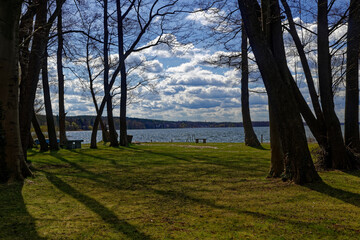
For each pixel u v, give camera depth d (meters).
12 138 9.17
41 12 12.53
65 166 13.63
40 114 36.41
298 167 8.96
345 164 11.57
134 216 6.14
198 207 6.86
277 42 9.30
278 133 10.26
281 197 7.59
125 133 28.16
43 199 7.41
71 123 134.62
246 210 6.52
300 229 5.29
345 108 12.59
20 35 13.98
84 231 5.21
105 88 26.47
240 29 12.15
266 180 9.98
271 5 9.48
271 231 5.21
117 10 26.22
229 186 9.26
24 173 9.82
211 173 11.79
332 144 11.73
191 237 4.96
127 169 12.93
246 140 26.44
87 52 28.55
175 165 14.12
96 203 7.23
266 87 9.25
